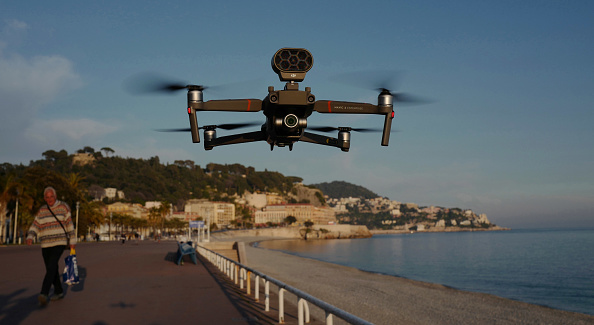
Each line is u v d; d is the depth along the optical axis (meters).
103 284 14.38
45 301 9.78
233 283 15.00
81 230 98.00
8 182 73.44
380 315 22.69
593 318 23.77
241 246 33.84
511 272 58.34
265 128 5.05
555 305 31.34
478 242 197.38
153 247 53.19
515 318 23.31
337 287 34.28
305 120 4.59
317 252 126.19
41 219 9.70
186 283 14.77
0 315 8.91
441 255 105.00
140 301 10.88
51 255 9.81
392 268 68.06
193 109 4.39
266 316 9.13
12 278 15.58
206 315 9.15
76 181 101.56
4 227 81.50
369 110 4.66
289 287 7.54
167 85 4.26
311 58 4.39
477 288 41.50
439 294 32.19
